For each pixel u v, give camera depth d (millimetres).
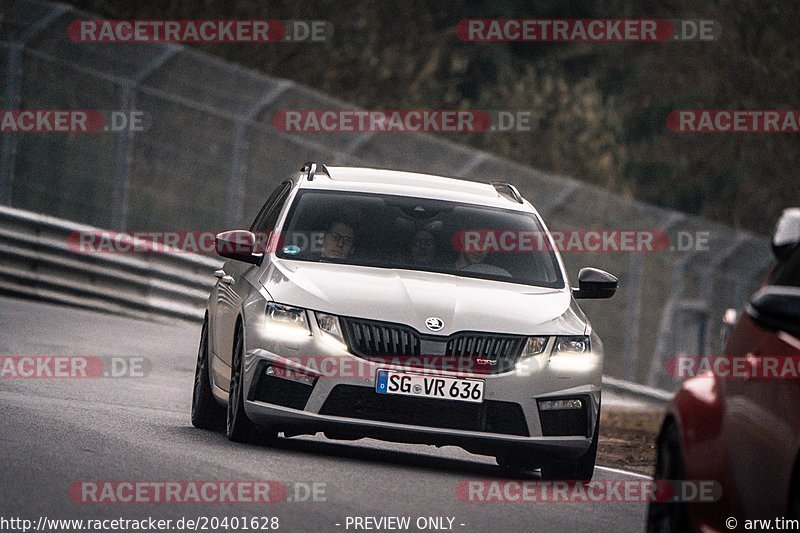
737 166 153500
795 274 20953
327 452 34344
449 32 142500
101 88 73938
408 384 31672
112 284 72250
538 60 149000
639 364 90750
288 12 130250
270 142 77062
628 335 84750
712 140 154000
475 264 35906
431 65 133375
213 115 75812
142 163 75938
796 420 18031
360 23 132500
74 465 27500
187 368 56219
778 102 153750
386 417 31734
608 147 136500
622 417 63531
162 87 74500
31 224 70062
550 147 134250
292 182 38719
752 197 154000
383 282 33781
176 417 39625
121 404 41406
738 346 20922
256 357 32500
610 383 78250
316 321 32344
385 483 29375
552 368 32531
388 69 132250
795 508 17812
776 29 153875
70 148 75062
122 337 62094
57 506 23672
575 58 150625
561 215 81875
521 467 37062
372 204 36906
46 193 74438
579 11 149500
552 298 34844
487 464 37625
